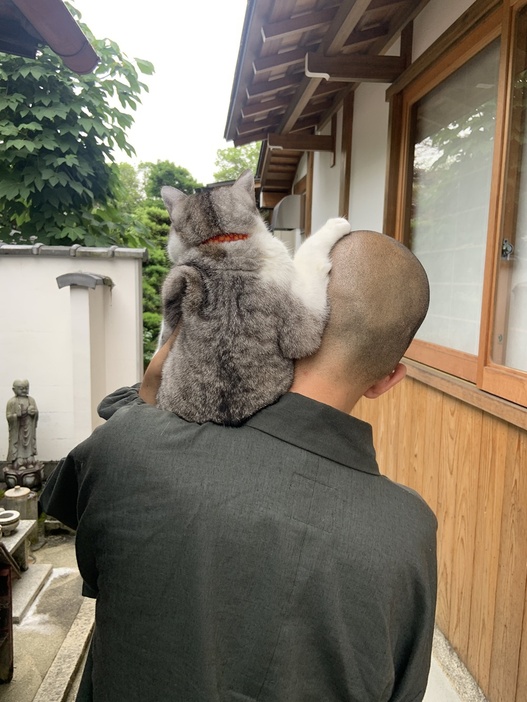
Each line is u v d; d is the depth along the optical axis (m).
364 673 0.78
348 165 4.88
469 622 2.41
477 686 2.31
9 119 6.95
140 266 5.46
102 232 7.56
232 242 1.35
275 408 0.87
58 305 5.21
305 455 0.83
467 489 2.45
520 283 2.19
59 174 6.76
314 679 0.78
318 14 3.07
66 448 5.31
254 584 0.77
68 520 1.10
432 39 3.01
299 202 7.78
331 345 0.97
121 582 0.82
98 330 5.14
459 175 2.82
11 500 4.19
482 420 2.31
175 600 0.78
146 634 0.79
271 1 2.82
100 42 7.34
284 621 0.76
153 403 1.30
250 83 4.07
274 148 5.67
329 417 0.86
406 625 0.83
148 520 0.81
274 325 1.10
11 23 2.62
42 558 3.99
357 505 0.81
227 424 0.92
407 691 0.84
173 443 0.85
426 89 3.13
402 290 0.96
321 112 5.79
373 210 4.17
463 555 2.48
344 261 1.01
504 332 2.26
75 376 4.79
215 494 0.79
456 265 2.87
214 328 1.15
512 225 2.24
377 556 0.78
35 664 2.70
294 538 0.77
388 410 3.64
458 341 2.83
